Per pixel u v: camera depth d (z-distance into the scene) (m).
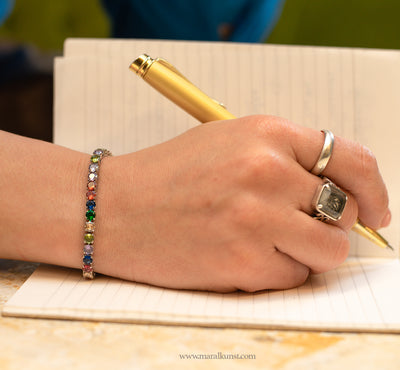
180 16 0.82
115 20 0.84
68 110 0.60
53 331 0.47
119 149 0.60
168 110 0.60
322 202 0.51
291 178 0.51
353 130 0.59
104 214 0.52
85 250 0.51
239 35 0.83
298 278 0.52
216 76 0.60
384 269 0.54
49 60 0.87
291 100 0.60
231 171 0.50
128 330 0.47
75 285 0.51
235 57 0.60
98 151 0.53
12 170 0.52
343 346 0.46
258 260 0.50
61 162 0.53
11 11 0.84
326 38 0.86
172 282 0.51
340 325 0.47
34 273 0.52
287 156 0.51
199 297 0.50
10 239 0.52
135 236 0.51
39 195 0.52
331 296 0.50
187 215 0.51
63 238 0.52
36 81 0.88
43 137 0.89
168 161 0.52
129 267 0.51
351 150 0.52
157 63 0.54
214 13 0.81
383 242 0.55
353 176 0.52
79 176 0.52
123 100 0.60
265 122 0.51
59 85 0.60
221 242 0.50
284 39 0.85
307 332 0.47
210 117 0.54
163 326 0.47
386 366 0.45
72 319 0.48
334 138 0.52
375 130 0.59
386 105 0.59
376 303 0.49
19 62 0.87
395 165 0.59
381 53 0.60
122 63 0.60
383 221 0.55
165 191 0.51
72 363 0.44
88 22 0.85
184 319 0.47
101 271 0.52
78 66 0.60
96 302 0.49
